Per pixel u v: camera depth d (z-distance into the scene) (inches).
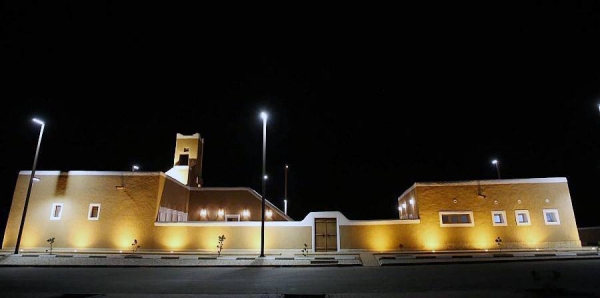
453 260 746.2
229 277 584.4
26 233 1016.9
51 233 1016.2
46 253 939.3
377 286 479.8
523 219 970.7
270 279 558.3
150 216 1021.2
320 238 972.6
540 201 976.9
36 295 430.0
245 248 974.4
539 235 957.2
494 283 483.5
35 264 763.4
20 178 1058.7
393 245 964.0
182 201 1255.5
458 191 995.9
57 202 1036.5
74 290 467.8
